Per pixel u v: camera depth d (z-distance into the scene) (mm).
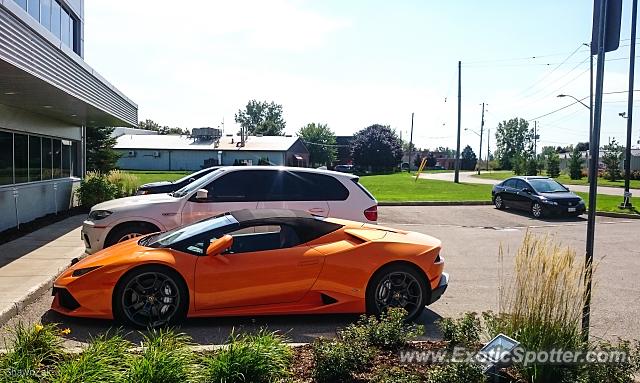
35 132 15359
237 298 5707
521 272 4191
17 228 12898
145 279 5629
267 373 3760
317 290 5852
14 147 13812
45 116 16312
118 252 5906
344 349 4004
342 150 104062
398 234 6422
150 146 66875
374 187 34938
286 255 5820
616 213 19859
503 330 4203
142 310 5621
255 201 8492
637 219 19188
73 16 19328
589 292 4117
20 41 8008
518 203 20125
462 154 116875
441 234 14680
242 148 67000
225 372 3645
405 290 6062
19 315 6055
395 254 5996
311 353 4359
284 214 6180
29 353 3846
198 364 3865
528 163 67125
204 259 5691
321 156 97750
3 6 7270
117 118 17188
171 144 68688
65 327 5602
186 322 5871
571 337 4000
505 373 4035
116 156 34688
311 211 8477
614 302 7203
